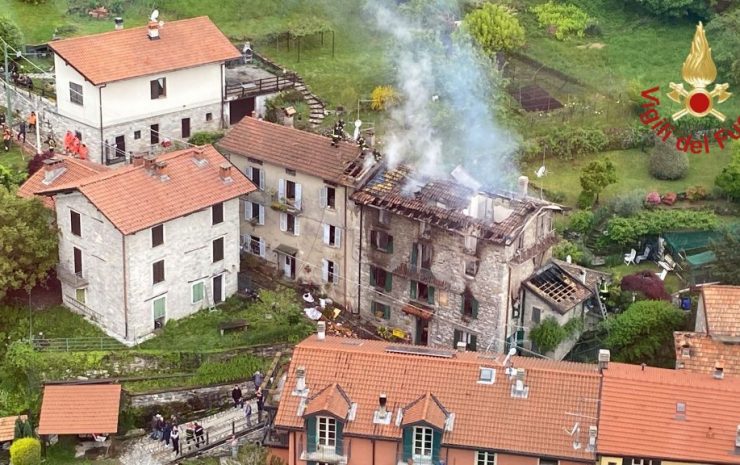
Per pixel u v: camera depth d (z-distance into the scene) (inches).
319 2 4953.3
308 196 3590.1
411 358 2960.1
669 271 3892.7
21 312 3511.3
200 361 3361.2
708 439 2778.1
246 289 3644.2
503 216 3385.8
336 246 3575.3
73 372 3329.2
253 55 4547.2
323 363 2962.6
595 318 3560.5
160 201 3366.1
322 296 3649.1
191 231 3440.0
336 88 4507.9
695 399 2839.6
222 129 4180.6
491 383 2908.5
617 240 3964.1
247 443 3191.4
